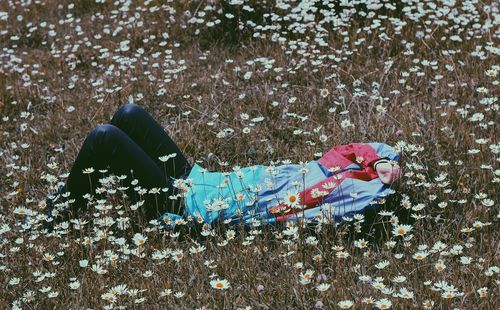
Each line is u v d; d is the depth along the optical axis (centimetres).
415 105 553
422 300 309
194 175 421
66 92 671
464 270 336
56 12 927
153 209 411
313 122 538
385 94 582
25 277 367
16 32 865
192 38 754
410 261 341
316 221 379
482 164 426
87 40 803
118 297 331
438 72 614
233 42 733
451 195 411
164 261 360
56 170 515
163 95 623
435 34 683
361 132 507
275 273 350
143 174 407
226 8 770
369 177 398
